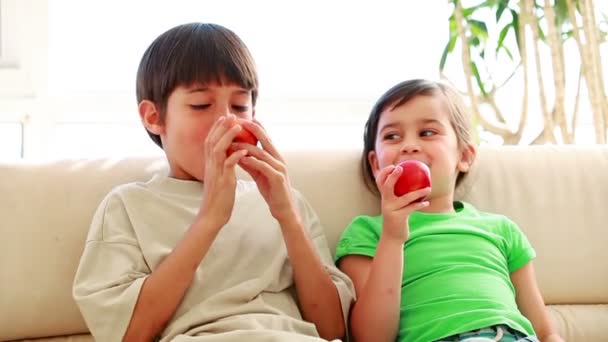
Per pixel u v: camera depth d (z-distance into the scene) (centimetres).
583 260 145
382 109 139
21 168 133
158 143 137
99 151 202
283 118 209
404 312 122
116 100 201
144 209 119
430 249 129
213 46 121
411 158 132
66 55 205
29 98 196
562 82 186
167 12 209
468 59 190
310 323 114
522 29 189
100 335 107
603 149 157
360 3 216
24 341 126
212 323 108
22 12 194
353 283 129
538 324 129
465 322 115
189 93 118
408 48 217
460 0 191
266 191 115
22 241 127
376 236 133
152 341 108
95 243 114
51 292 126
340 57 217
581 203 149
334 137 212
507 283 127
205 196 109
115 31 207
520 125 191
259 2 213
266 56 214
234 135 107
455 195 147
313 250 119
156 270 108
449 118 138
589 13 186
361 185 145
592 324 140
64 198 132
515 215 147
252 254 120
